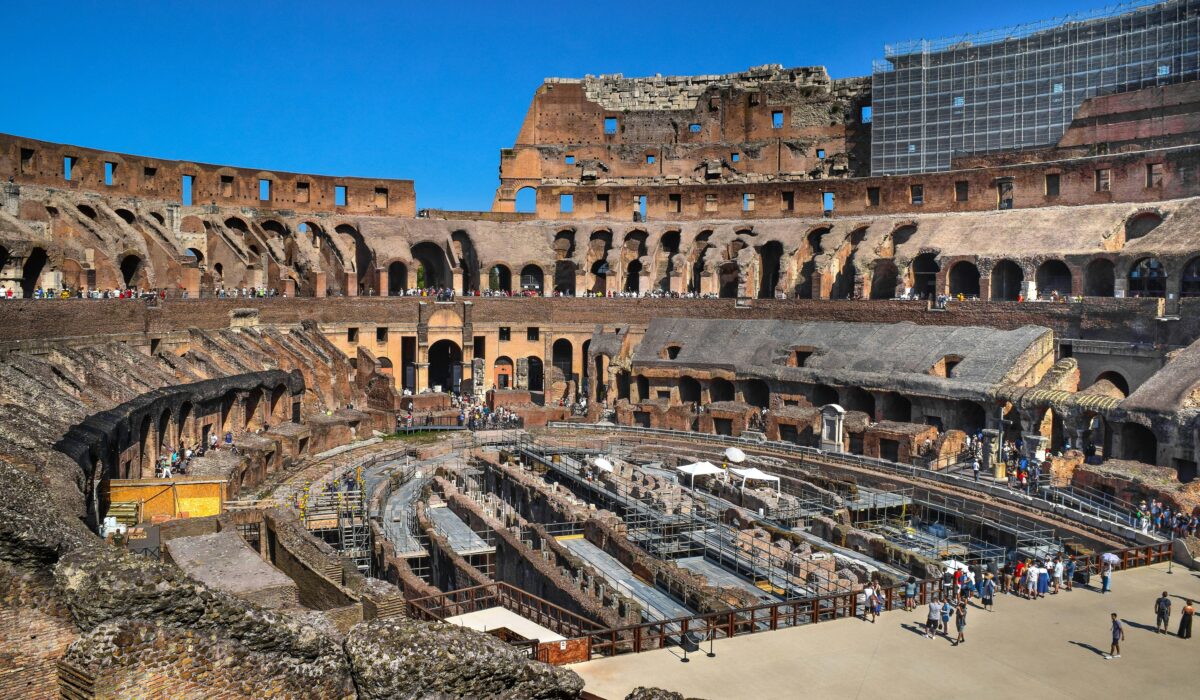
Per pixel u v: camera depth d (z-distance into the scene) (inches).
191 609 617.0
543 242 3863.2
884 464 2333.9
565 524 1852.9
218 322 2812.5
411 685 608.4
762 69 4232.3
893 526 1975.9
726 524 1925.4
